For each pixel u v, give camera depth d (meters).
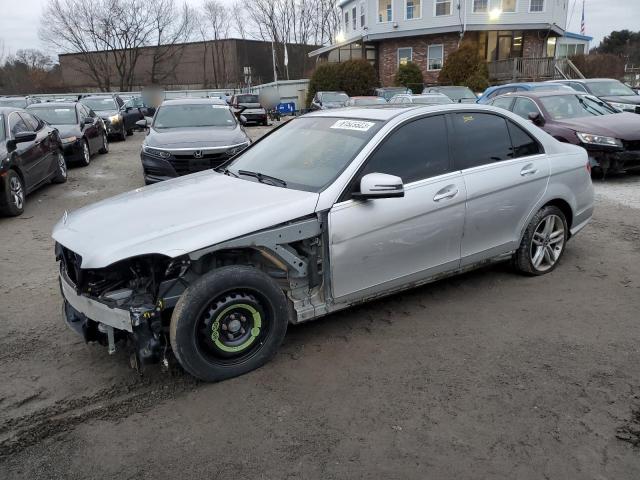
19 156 8.36
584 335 3.88
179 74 63.19
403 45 35.03
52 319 4.42
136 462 2.71
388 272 3.92
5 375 3.54
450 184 4.10
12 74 52.91
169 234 3.18
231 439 2.86
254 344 3.47
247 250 3.56
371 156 3.81
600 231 6.52
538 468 2.58
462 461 2.64
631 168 8.90
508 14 32.16
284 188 3.81
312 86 34.28
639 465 2.59
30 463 2.71
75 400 3.25
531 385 3.27
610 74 33.00
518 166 4.56
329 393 3.24
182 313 3.14
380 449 2.75
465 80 29.75
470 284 4.86
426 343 3.81
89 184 10.72
